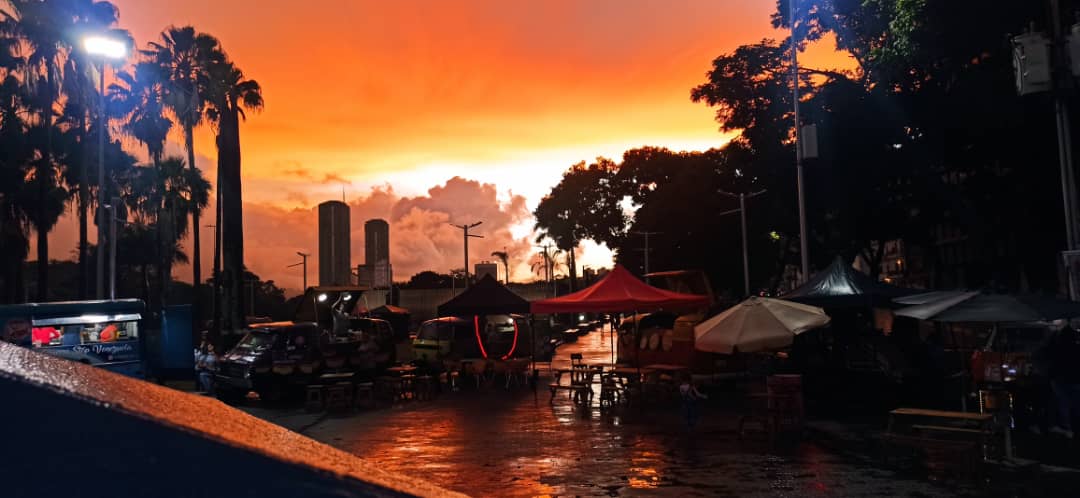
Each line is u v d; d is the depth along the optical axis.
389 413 18.31
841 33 35.81
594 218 84.44
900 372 17.12
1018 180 30.20
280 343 20.92
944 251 61.44
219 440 0.85
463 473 11.09
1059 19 14.23
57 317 18.52
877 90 34.41
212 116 47.00
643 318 24.36
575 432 14.77
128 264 63.75
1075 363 12.95
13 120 37.91
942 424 11.54
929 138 32.34
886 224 41.00
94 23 36.22
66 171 43.34
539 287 100.06
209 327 51.41
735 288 65.69
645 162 77.00
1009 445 11.20
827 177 39.16
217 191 47.19
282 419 17.50
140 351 19.61
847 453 12.00
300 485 0.85
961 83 27.47
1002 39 24.73
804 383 18.12
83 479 0.79
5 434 0.78
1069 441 12.54
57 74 36.28
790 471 10.73
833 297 18.12
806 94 40.78
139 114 47.59
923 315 12.64
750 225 59.41
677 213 62.56
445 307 22.92
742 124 45.94
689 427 14.79
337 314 24.00
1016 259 36.88
